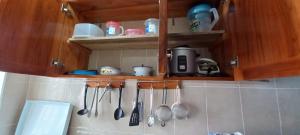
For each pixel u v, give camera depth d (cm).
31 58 69
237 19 68
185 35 81
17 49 64
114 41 94
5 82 106
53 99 113
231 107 91
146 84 100
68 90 112
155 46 102
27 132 106
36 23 72
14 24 63
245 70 66
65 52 90
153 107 98
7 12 60
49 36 79
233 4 72
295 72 41
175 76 74
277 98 88
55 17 83
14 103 111
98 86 106
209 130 91
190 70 74
